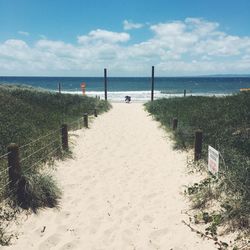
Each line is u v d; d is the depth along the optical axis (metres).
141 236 5.07
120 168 8.88
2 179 6.41
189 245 4.69
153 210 6.04
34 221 5.45
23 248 4.65
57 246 4.79
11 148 5.82
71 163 9.07
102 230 5.29
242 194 5.41
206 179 6.75
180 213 5.79
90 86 101.44
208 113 14.45
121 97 47.75
